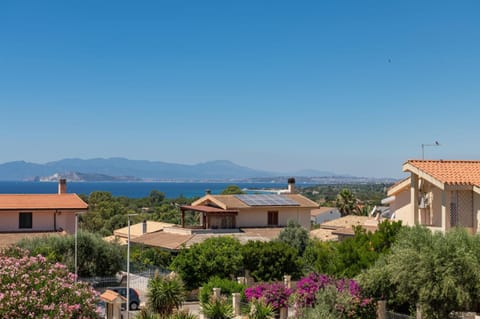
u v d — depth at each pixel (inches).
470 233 1110.4
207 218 2139.5
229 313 1239.5
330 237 2250.2
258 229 2166.6
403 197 1534.2
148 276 1808.6
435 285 996.6
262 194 2361.0
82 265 1760.6
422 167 1302.9
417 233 1075.3
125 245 1929.1
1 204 1946.4
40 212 1972.2
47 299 790.5
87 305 820.6
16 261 835.4
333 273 1295.5
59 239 1754.4
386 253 1180.5
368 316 1102.4
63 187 2241.6
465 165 1348.4
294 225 1980.8
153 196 6274.6
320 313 1074.1
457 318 1034.7
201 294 1456.7
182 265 1644.9
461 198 1270.9
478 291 999.0
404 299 1067.9
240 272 1720.0
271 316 1210.0
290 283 1589.6
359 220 2436.0
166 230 2196.1
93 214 3718.0
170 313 1270.9
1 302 750.5
